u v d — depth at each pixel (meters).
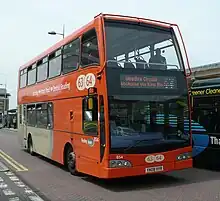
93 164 8.41
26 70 16.25
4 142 23.73
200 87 11.39
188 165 8.64
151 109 8.30
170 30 9.27
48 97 12.38
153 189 8.18
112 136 7.80
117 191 8.05
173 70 8.85
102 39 8.19
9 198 7.46
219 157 10.49
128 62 8.30
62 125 10.80
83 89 9.08
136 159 7.92
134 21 8.78
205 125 11.10
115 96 7.95
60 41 11.37
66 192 8.02
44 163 12.91
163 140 8.30
